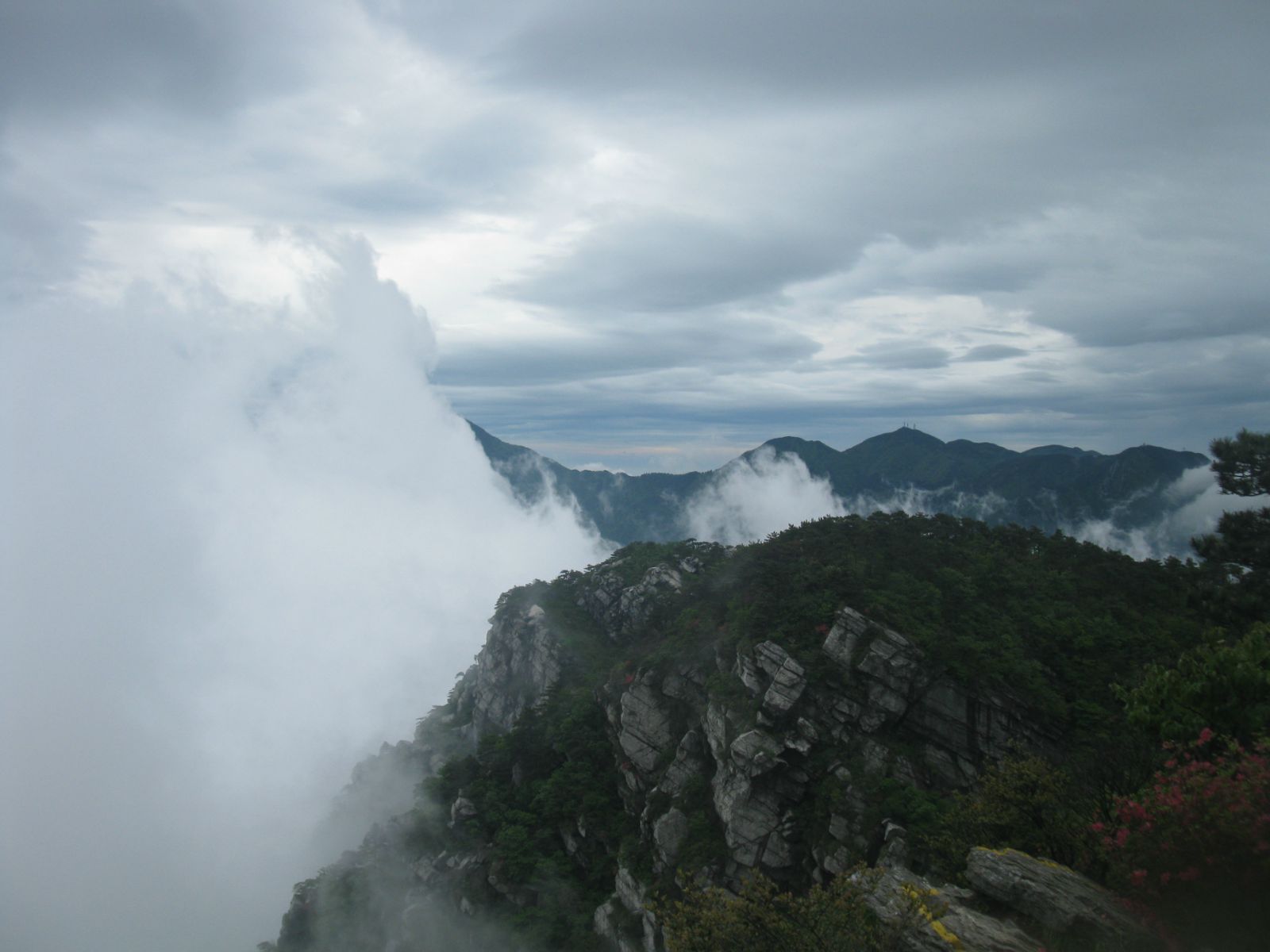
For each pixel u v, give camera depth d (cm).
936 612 6122
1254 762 1702
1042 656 5766
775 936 2212
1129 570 6838
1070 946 1833
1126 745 2586
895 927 2016
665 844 5922
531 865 6925
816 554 7419
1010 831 2653
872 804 5084
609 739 7738
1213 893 1627
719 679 6481
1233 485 4253
